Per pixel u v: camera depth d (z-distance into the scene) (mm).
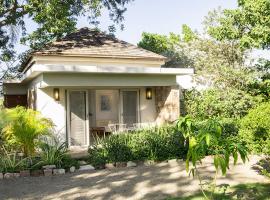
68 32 27531
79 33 21266
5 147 13477
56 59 17047
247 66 21547
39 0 21812
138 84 16922
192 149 5617
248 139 9039
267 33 18047
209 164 11789
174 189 8742
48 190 9102
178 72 16938
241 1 19484
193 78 21703
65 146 13109
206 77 21578
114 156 12211
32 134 12727
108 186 9289
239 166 11297
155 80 17359
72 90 16781
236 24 20125
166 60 19688
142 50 20250
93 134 18969
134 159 12469
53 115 15961
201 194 8133
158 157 12688
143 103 18750
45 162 11633
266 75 20594
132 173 10891
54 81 14922
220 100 19812
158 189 8812
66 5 24234
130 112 18469
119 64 18469
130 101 18484
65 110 16375
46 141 14742
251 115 9031
